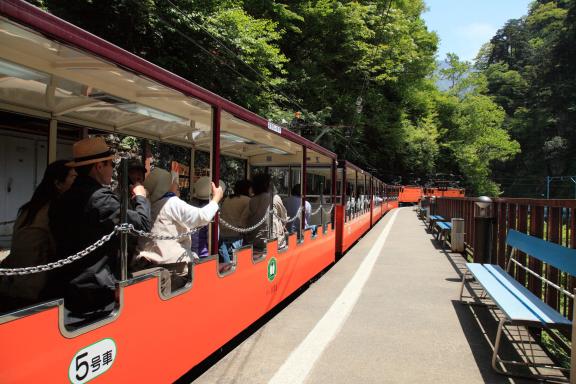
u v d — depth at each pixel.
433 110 52.06
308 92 26.05
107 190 3.00
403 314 6.30
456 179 56.47
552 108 71.81
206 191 5.04
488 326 5.82
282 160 9.58
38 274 2.96
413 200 48.12
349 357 4.71
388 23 31.25
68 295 2.83
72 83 3.79
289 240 6.76
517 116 77.88
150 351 3.25
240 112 4.77
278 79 17.02
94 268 2.87
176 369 3.61
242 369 4.38
